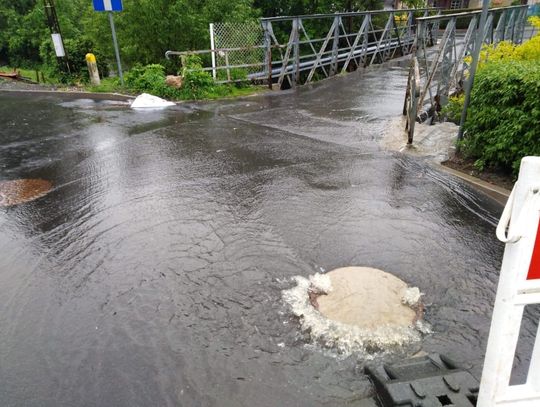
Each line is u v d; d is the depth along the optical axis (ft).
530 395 5.19
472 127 17.24
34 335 8.79
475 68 17.31
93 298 9.91
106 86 37.47
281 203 14.75
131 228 13.12
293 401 7.20
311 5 52.60
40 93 37.99
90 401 7.28
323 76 47.03
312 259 11.34
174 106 31.40
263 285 10.25
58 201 15.29
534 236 4.58
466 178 16.74
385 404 7.00
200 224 13.30
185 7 37.19
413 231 12.82
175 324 9.03
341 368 7.83
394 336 8.55
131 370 7.89
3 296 10.03
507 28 38.52
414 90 19.80
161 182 16.88
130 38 37.96
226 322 9.05
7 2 67.21
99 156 20.27
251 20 39.40
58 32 41.37
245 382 7.59
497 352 5.01
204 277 10.59
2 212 14.47
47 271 11.02
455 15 25.52
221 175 17.52
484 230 12.92
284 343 8.45
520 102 15.16
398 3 79.25
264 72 38.09
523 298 4.81
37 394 7.43
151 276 10.68
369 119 26.02
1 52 70.69
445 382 7.11
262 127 25.09
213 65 34.83
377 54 53.31
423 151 19.83
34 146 22.06
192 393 7.38
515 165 15.48
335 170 17.83
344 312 9.17
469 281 10.43
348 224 13.24
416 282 10.37
